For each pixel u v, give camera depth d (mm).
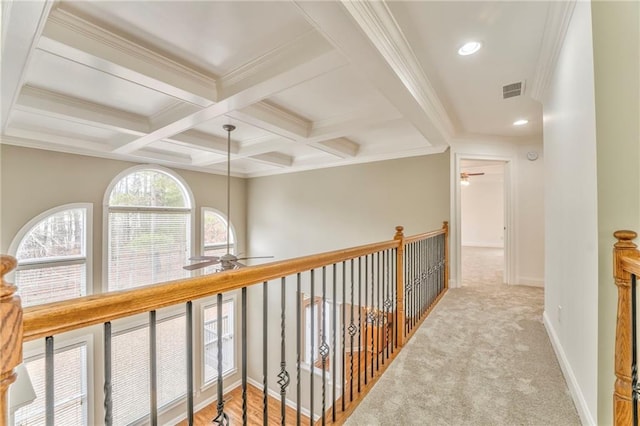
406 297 2850
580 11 1604
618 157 1397
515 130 4172
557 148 2232
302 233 5875
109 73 2062
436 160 4457
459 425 1597
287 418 4781
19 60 1803
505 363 2188
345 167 5324
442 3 1727
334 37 1690
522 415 1664
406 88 2311
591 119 1476
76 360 3963
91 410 4000
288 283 5953
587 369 1563
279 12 1740
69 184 4035
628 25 1398
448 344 2498
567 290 1983
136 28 1854
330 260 1580
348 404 1787
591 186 1489
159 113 3141
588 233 1543
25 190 3674
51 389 667
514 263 4559
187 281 917
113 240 4523
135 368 4535
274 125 3219
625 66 1396
